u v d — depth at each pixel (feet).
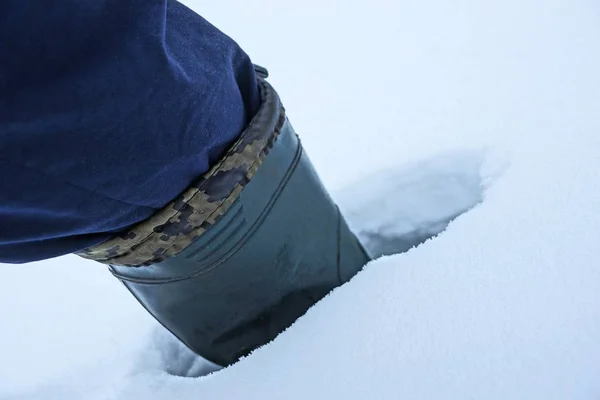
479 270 2.17
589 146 2.51
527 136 2.95
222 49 1.96
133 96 1.58
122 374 3.11
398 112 3.78
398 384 1.98
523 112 3.16
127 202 1.75
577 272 1.99
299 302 2.50
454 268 2.24
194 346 2.53
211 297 2.24
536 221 2.24
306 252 2.41
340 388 2.08
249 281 2.26
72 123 1.49
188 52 1.79
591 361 1.77
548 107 3.08
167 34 1.72
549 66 3.43
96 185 1.63
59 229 1.65
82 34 1.44
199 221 1.94
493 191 2.53
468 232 2.36
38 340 3.46
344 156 3.65
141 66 1.57
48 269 4.04
